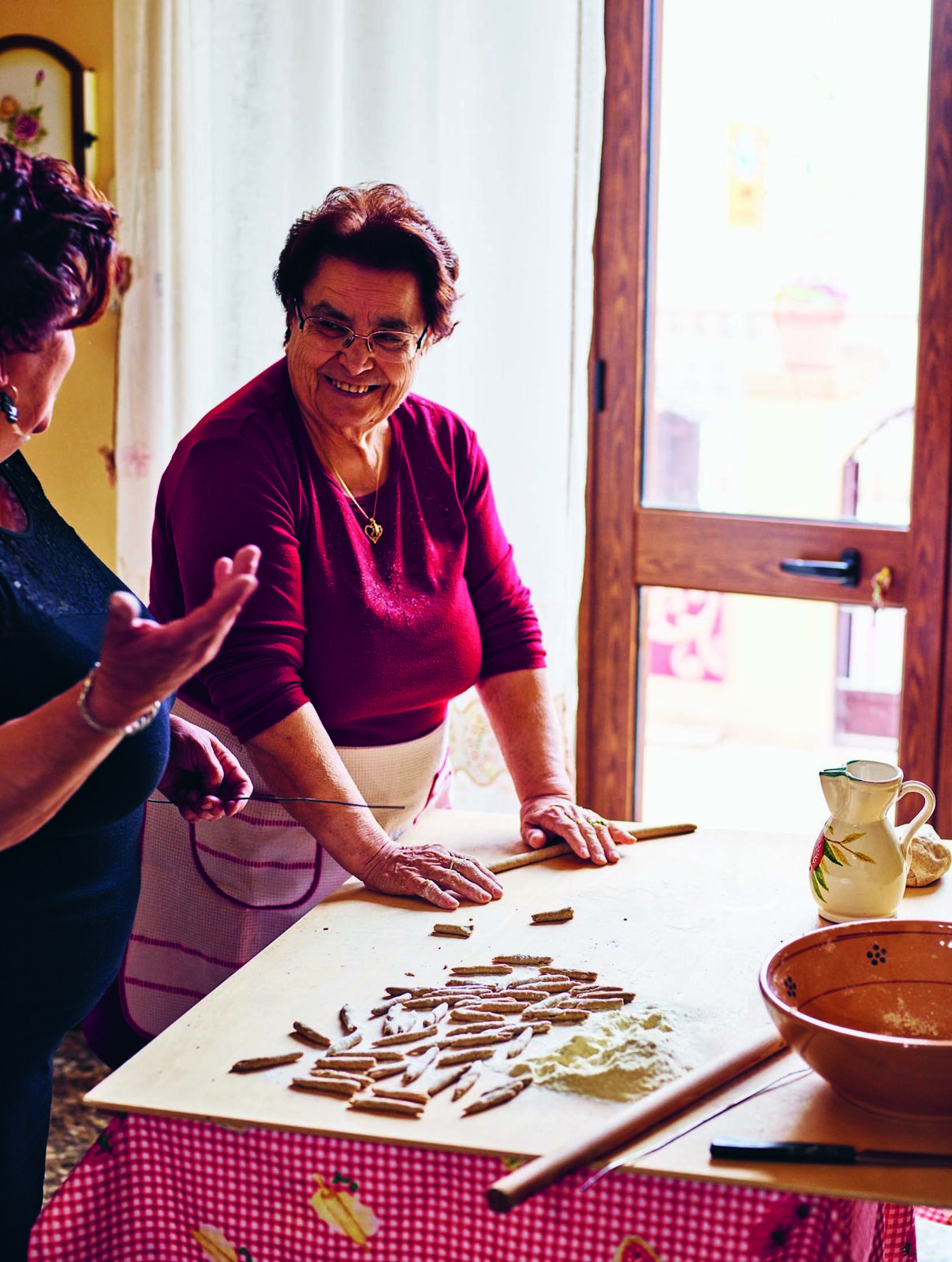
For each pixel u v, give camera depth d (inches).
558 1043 48.3
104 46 116.0
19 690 47.3
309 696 67.7
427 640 69.4
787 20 102.5
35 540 51.5
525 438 104.8
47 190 45.4
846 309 104.0
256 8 106.3
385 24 103.0
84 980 53.4
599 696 115.1
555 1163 40.3
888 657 152.0
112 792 50.3
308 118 106.3
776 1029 47.2
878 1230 50.9
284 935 57.6
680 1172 40.8
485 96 101.5
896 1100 42.3
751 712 155.3
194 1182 45.4
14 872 49.4
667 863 65.2
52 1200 45.3
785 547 107.6
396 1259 44.2
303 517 66.8
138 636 38.5
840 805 56.8
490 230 103.1
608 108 106.5
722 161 105.7
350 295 63.7
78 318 47.5
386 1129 43.2
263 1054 47.9
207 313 112.7
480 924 58.4
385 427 71.5
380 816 70.7
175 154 109.4
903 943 49.1
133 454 114.6
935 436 101.0
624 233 107.8
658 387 111.0
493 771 108.6
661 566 111.6
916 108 100.1
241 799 61.7
